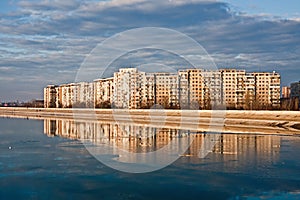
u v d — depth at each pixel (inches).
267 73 4618.6
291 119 2406.5
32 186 759.7
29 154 1154.7
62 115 4291.3
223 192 713.6
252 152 1178.0
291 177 828.6
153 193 709.3
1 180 808.3
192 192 714.8
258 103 4035.4
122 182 791.7
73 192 716.7
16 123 2736.2
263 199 671.1
